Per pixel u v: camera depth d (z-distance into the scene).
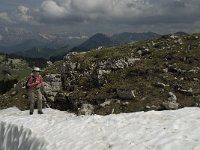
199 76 32.88
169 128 16.34
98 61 38.78
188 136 14.71
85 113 30.08
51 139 18.12
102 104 30.94
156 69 35.00
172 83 32.28
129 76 35.03
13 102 38.41
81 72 38.22
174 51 38.91
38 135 19.25
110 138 16.45
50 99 35.94
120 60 37.84
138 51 40.88
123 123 18.62
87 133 17.92
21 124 22.09
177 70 34.31
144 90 31.64
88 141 16.67
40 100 29.55
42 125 21.27
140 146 14.58
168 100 29.39
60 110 34.59
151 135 15.69
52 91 36.94
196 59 36.16
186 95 30.20
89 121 20.08
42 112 29.70
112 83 34.56
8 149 21.61
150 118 19.06
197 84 31.64
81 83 36.72
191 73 33.47
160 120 18.27
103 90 33.62
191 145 13.49
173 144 14.01
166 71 34.62
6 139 22.34
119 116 20.42
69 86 37.09
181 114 18.95
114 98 31.75
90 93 34.03
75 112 32.16
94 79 36.28
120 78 34.97
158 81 32.97
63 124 20.30
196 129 15.48
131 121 18.86
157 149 14.01
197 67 34.62
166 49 40.62
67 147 16.55
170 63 36.31
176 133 15.27
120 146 15.13
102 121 19.66
